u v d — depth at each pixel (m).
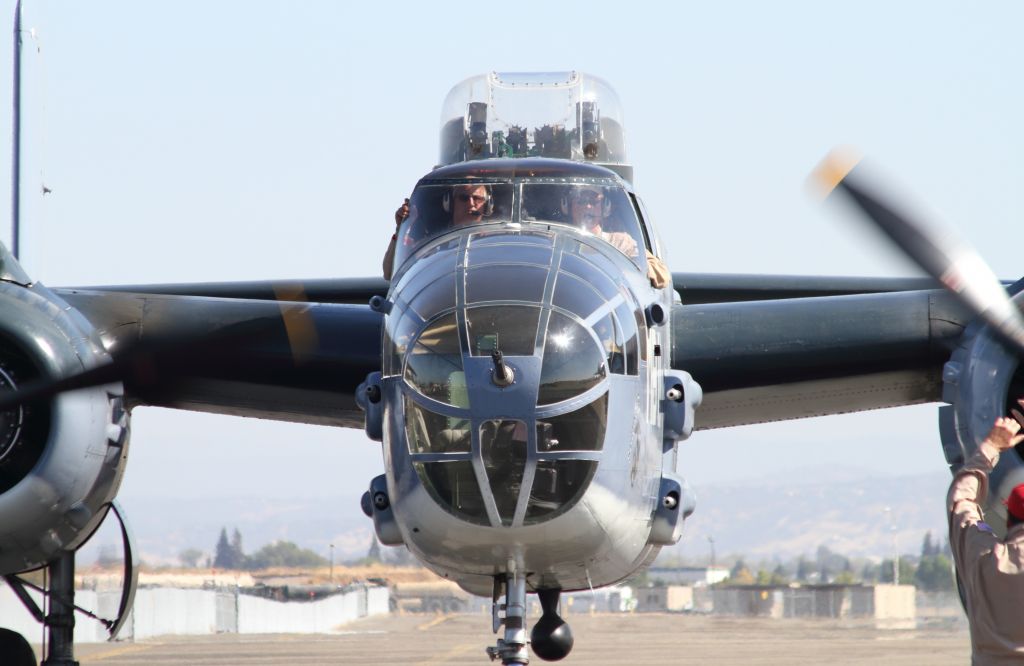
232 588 199.25
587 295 34.81
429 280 35.53
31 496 38.50
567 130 47.22
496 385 32.97
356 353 42.88
